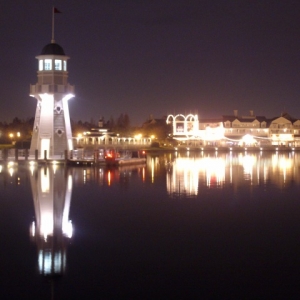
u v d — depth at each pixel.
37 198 35.34
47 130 69.06
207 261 19.75
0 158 68.88
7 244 21.94
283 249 21.48
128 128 169.38
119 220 27.44
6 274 18.09
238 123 178.88
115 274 18.17
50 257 20.11
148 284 17.23
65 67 69.38
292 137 179.88
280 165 77.31
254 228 25.56
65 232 24.38
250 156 113.81
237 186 44.47
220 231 24.84
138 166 70.62
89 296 16.20
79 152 70.25
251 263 19.52
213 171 62.75
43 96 69.00
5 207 31.27
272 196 37.56
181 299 16.02
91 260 19.78
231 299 16.02
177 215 29.03
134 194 38.22
